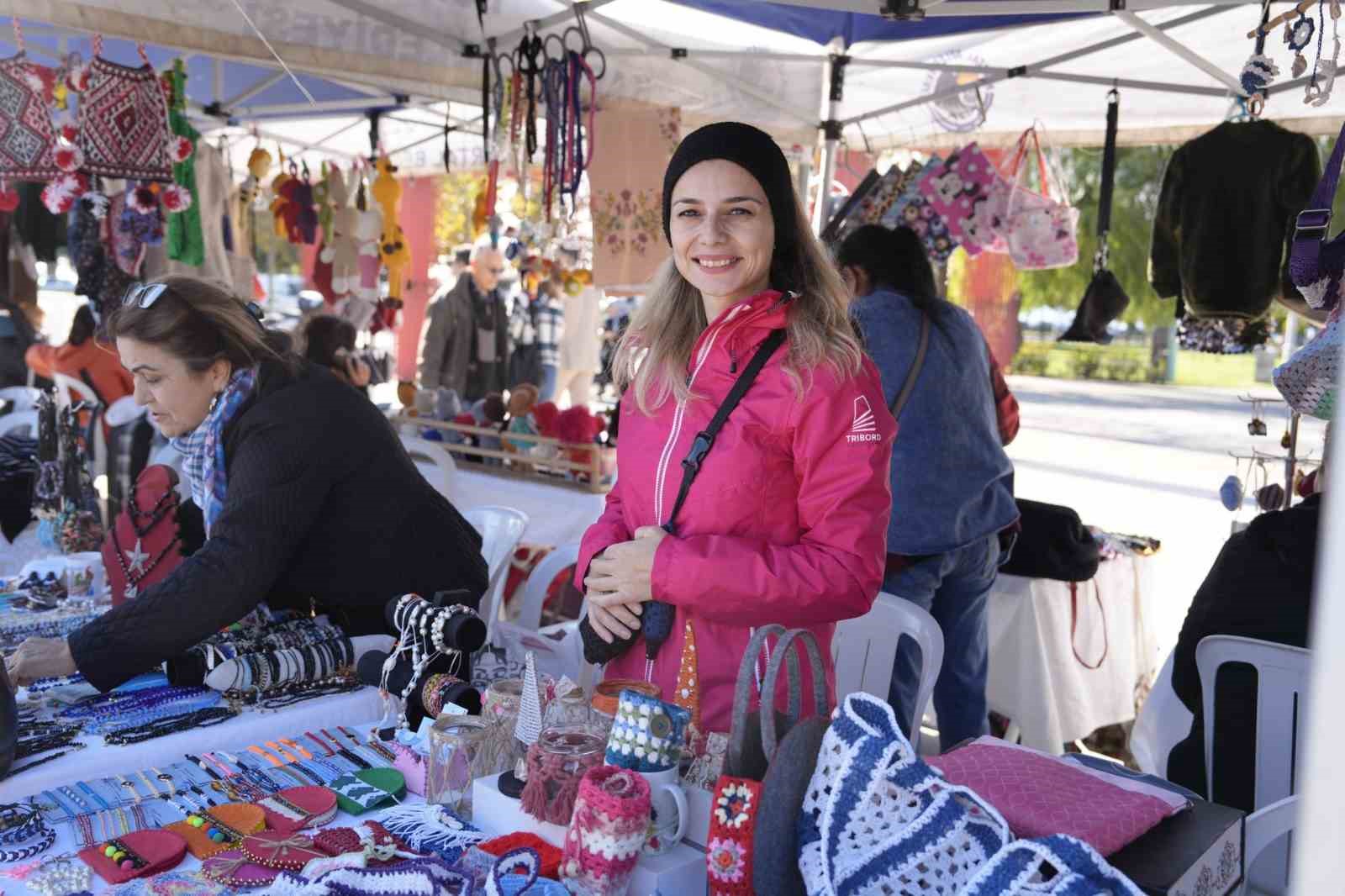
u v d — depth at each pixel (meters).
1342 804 0.54
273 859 1.34
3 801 1.55
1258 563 2.41
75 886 1.29
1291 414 3.40
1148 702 3.07
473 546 2.40
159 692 1.95
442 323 7.33
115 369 5.16
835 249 4.03
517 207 4.70
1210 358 24.22
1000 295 6.94
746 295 1.80
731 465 1.71
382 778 1.61
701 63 4.54
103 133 4.05
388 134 6.97
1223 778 2.41
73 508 3.80
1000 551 3.32
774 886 1.19
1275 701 2.33
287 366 2.19
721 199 1.71
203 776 1.65
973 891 1.06
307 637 2.09
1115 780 1.38
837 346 1.70
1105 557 3.91
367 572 2.19
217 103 5.74
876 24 4.37
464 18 4.16
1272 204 3.82
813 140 4.97
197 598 1.91
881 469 1.68
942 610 3.10
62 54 4.92
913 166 4.67
